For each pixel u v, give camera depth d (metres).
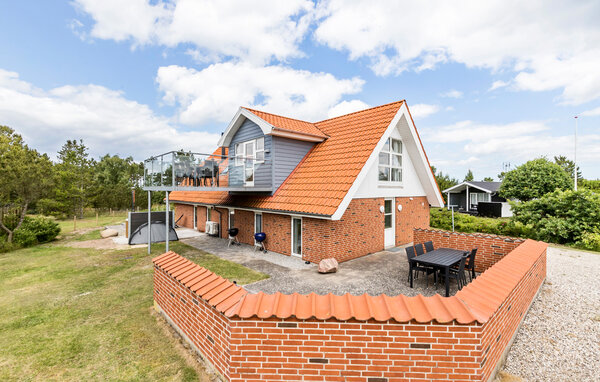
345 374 3.22
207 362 4.27
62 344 5.23
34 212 32.81
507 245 8.92
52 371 4.44
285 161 12.63
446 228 19.14
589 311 6.29
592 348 4.81
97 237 17.77
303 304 3.50
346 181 9.86
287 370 3.30
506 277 4.81
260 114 12.93
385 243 13.09
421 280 8.65
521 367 4.24
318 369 3.26
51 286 8.63
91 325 5.96
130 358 4.70
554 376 4.06
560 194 15.26
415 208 15.29
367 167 10.31
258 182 13.04
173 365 4.43
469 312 3.18
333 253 10.13
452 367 3.11
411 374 3.15
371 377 3.19
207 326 4.20
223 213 16.23
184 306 5.02
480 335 3.07
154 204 39.81
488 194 33.81
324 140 13.59
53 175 21.02
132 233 15.77
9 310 6.87
